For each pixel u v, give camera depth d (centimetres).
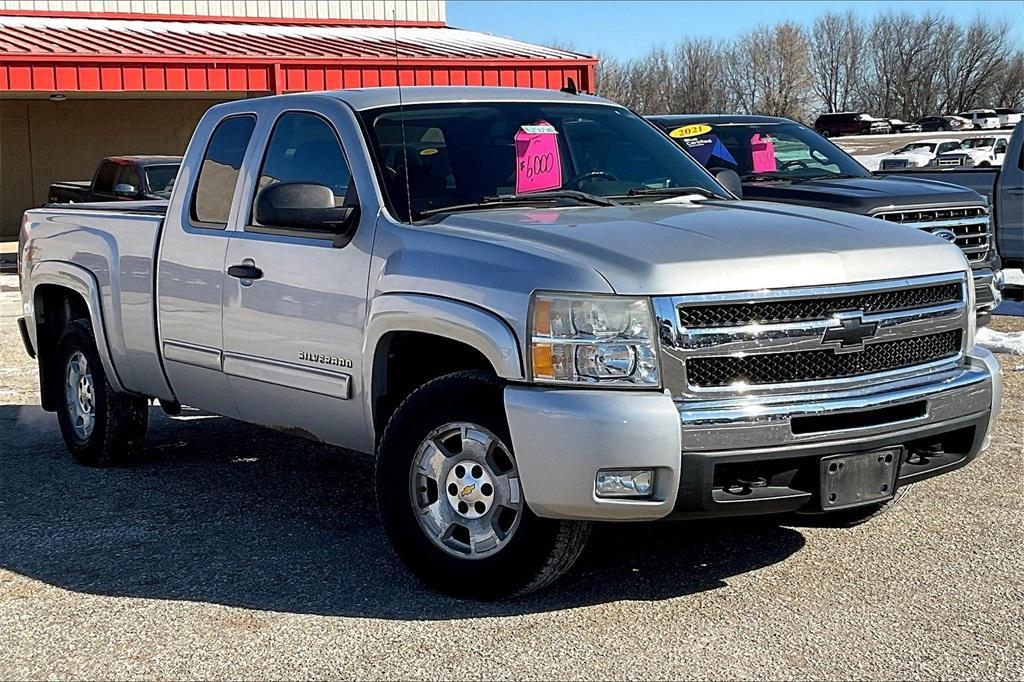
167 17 2667
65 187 1847
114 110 2698
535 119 563
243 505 598
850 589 461
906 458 454
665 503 411
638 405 407
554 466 413
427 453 462
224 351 568
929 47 8275
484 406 440
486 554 447
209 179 594
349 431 516
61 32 2366
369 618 443
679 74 7762
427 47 2597
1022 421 731
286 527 560
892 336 446
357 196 510
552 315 419
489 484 446
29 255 725
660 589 464
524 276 430
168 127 2761
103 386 666
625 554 505
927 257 466
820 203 889
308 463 684
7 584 492
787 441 418
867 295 440
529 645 414
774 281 423
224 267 563
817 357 431
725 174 618
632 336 413
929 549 505
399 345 491
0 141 2600
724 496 418
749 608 443
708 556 501
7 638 436
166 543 540
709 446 411
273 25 2808
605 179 557
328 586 478
